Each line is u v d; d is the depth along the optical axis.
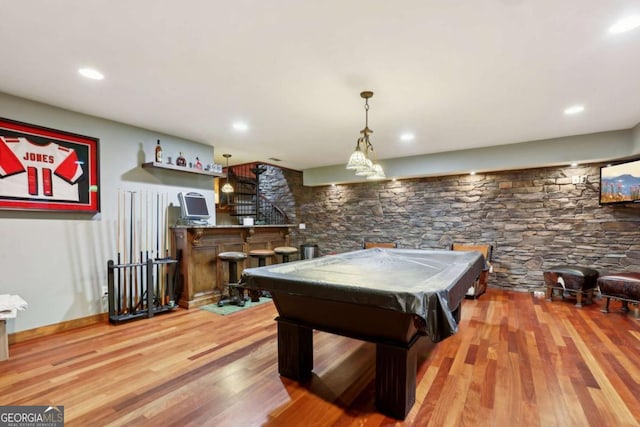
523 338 3.00
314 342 2.94
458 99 2.96
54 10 1.65
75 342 2.87
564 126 3.82
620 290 3.64
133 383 2.17
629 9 1.66
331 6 1.64
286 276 2.15
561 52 2.12
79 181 3.31
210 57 2.19
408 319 1.71
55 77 2.48
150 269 3.59
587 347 2.77
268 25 1.81
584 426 1.71
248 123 3.69
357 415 1.83
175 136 4.25
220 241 4.43
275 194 7.67
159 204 4.06
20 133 2.90
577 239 4.61
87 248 3.38
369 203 6.43
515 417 1.79
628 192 3.87
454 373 2.32
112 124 3.59
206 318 3.59
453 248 5.23
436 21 1.78
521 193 5.00
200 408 1.89
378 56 2.18
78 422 1.75
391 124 3.74
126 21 1.76
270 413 1.85
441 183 5.65
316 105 3.12
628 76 2.48
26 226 2.97
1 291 2.81
